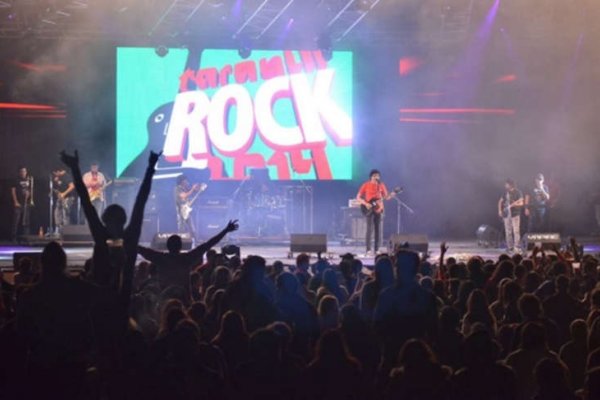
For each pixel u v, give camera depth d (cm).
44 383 498
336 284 823
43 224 2416
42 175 2389
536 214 2173
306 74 2283
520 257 1061
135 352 512
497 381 497
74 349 503
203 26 2142
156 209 2197
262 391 520
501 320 725
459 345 567
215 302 697
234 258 1031
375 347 592
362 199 1892
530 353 571
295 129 2288
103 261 530
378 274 722
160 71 2245
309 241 1683
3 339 491
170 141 2258
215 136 2272
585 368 584
